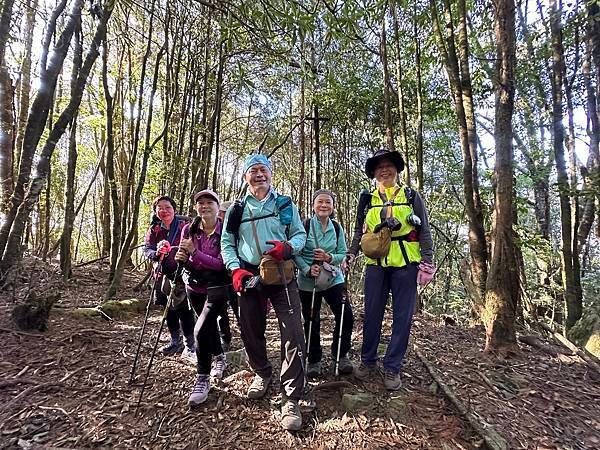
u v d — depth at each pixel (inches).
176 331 139.8
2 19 170.9
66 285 234.2
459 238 343.0
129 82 335.6
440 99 290.0
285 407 98.9
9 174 214.1
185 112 266.4
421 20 205.6
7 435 90.3
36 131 187.3
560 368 136.6
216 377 118.0
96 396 106.8
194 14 235.0
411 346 145.5
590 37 224.4
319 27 137.8
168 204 143.9
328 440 94.0
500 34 140.7
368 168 123.5
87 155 433.4
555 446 97.7
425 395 113.5
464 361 135.2
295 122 391.5
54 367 120.5
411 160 303.3
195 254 106.9
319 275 116.3
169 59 267.9
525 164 297.4
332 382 114.5
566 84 243.8
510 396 115.7
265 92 369.1
